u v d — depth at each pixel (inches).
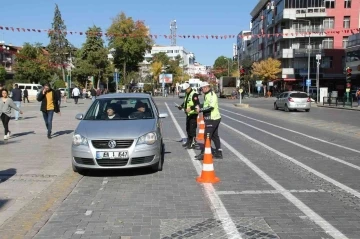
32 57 2920.8
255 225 201.3
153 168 326.3
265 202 241.9
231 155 413.4
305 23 2645.2
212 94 388.2
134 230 195.9
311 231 192.5
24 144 479.2
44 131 615.2
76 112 1062.4
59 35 2992.1
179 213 221.5
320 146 480.1
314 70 2608.3
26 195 256.4
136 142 305.1
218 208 230.1
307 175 317.4
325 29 2588.6
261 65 2770.7
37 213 220.7
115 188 278.5
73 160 312.5
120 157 300.2
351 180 299.9
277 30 2888.8
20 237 186.9
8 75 3253.0
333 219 210.2
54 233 192.9
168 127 716.7
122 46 2372.0
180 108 486.9
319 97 1902.1
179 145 488.1
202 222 206.4
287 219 210.2
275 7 2891.2
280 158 396.2
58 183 287.0
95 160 301.6
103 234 190.9
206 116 390.0
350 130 660.7
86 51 2768.2
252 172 329.4
